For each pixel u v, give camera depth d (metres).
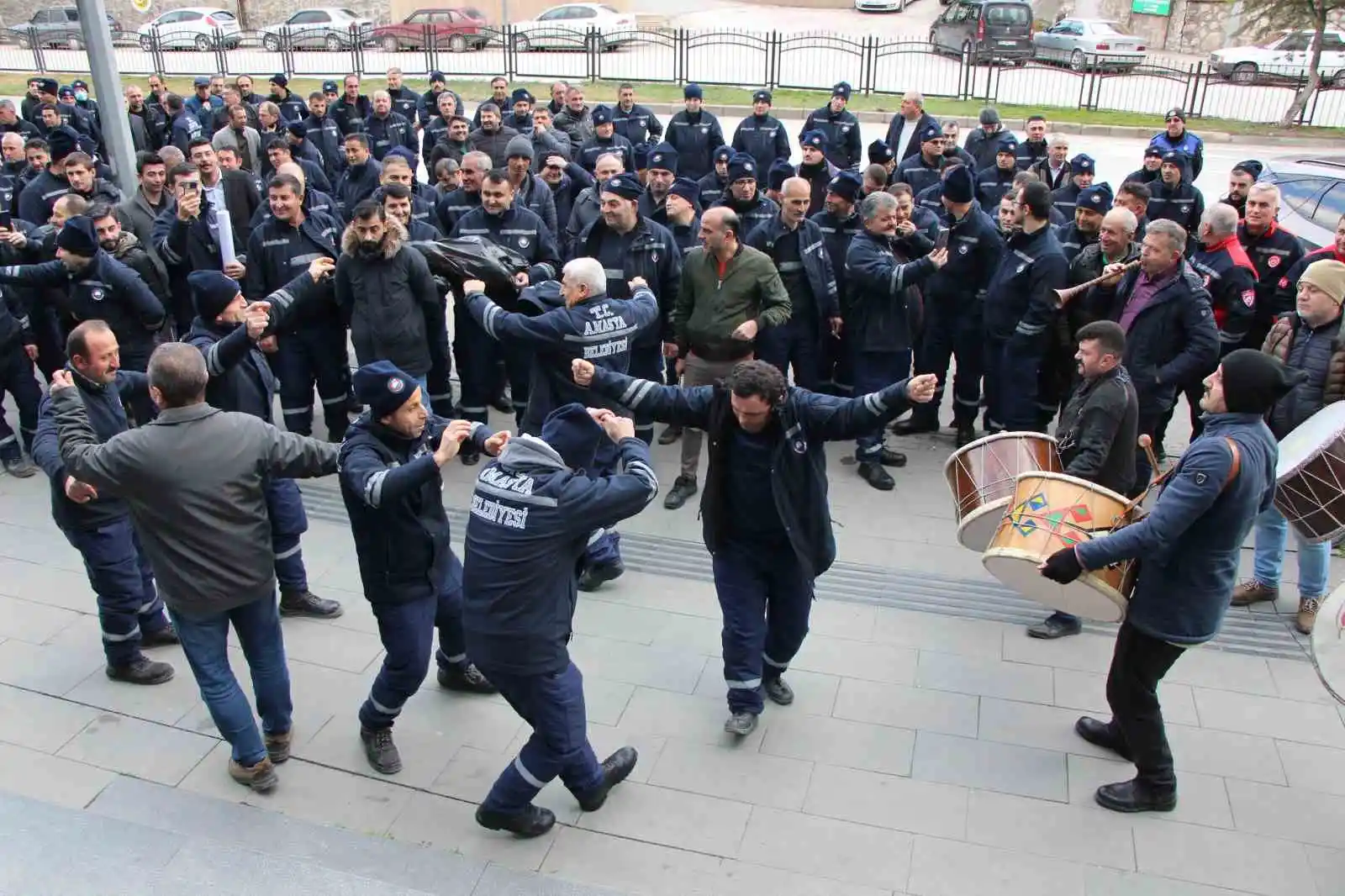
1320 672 3.96
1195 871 4.00
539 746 4.00
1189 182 9.48
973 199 7.32
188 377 3.93
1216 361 5.89
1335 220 8.92
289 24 30.80
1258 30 25.70
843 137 12.31
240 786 4.43
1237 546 3.99
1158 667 4.14
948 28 28.09
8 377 7.11
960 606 5.79
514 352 7.24
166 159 8.66
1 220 7.39
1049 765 4.57
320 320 7.17
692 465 6.93
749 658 4.57
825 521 4.45
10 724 4.80
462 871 3.93
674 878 3.97
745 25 34.31
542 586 3.83
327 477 7.36
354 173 9.69
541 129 11.37
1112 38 26.41
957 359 7.61
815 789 4.42
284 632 5.50
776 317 6.38
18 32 32.06
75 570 6.11
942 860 4.05
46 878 3.74
